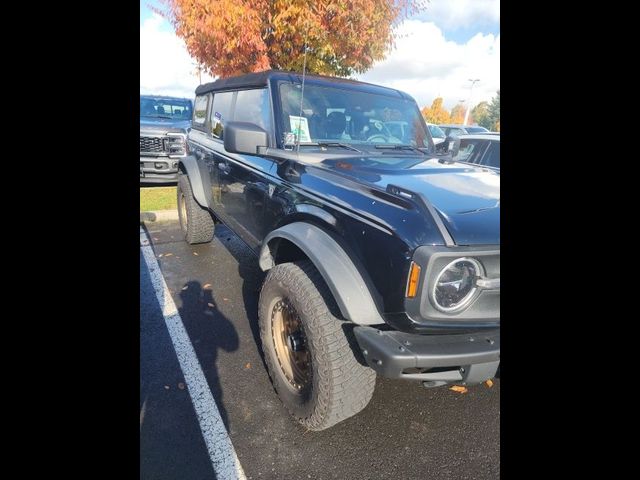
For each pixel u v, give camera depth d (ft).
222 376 8.31
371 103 10.49
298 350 6.74
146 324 10.30
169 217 20.31
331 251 6.15
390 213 5.62
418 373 5.34
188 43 17.95
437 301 5.16
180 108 32.35
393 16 15.74
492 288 5.27
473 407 7.66
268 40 17.20
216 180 12.85
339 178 6.97
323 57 16.96
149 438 6.67
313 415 6.41
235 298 11.85
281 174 8.29
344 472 6.17
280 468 6.21
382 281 5.47
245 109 10.83
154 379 8.16
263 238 9.12
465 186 6.81
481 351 5.04
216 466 6.20
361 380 6.12
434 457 6.49
